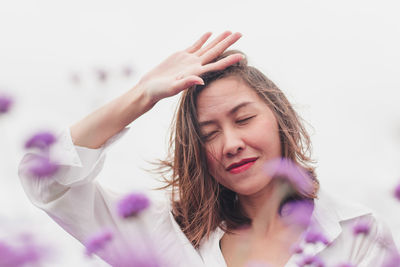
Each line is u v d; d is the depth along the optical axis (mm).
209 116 969
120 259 765
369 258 933
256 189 969
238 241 1065
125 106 947
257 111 969
